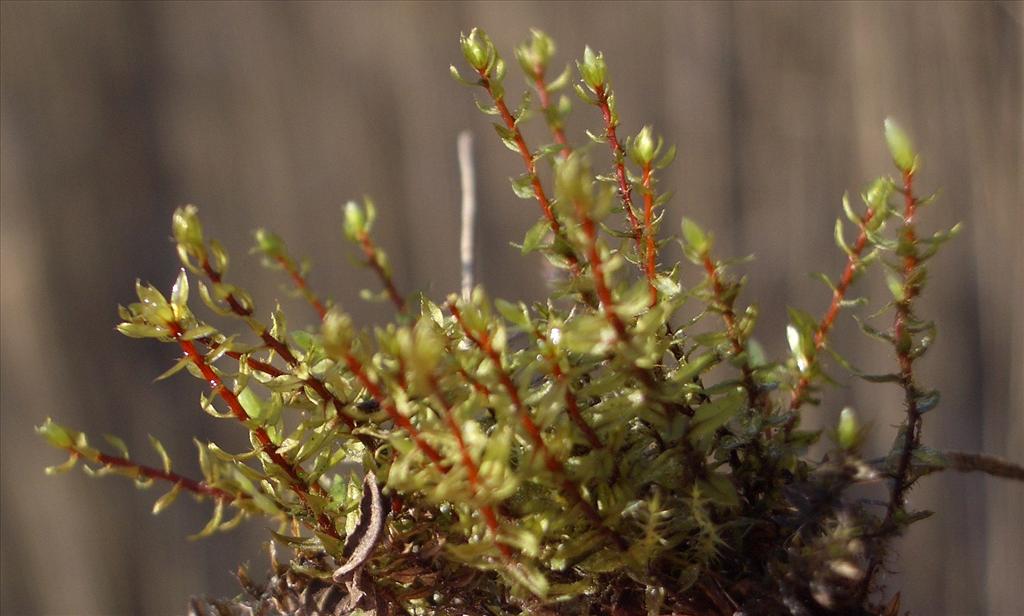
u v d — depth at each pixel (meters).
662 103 0.37
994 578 0.35
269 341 0.16
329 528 0.17
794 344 0.17
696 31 0.37
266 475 0.16
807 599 0.16
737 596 0.16
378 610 0.16
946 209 0.36
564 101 0.17
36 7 0.37
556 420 0.16
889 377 0.16
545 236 0.17
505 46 0.37
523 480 0.16
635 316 0.16
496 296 0.37
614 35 0.37
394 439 0.16
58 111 0.37
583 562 0.16
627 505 0.16
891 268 0.16
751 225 0.37
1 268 0.38
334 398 0.16
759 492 0.17
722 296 0.16
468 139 0.20
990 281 0.36
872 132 0.37
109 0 0.37
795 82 0.37
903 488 0.16
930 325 0.16
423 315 0.16
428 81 0.37
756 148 0.37
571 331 0.15
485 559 0.16
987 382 0.36
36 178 0.37
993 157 0.36
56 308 0.38
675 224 0.37
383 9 0.37
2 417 0.38
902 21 0.36
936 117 0.36
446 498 0.16
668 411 0.16
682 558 0.16
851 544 0.16
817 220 0.37
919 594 0.35
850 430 0.17
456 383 0.16
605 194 0.15
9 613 0.39
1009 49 0.36
